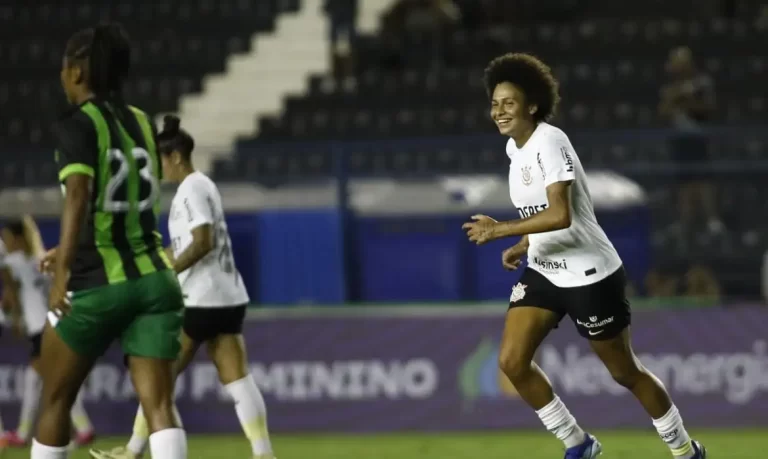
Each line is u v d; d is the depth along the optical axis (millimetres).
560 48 57469
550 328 20953
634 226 39344
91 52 17469
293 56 60000
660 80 55094
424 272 39469
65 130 16875
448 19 58625
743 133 39094
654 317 35969
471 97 54406
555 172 19625
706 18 60938
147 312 17531
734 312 35938
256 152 39938
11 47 59781
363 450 31984
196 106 57438
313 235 39531
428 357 36219
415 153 40156
